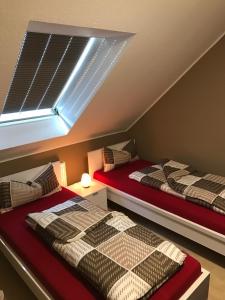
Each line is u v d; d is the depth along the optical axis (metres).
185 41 2.52
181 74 3.26
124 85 2.71
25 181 2.95
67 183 3.47
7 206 2.56
